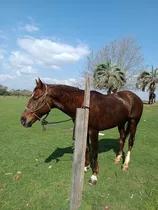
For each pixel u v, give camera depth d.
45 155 5.96
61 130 9.75
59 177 4.48
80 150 3.02
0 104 27.80
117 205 3.48
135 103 4.99
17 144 7.18
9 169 4.91
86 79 3.10
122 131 5.46
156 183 4.29
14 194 3.77
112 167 5.09
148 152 6.37
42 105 4.01
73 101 4.08
